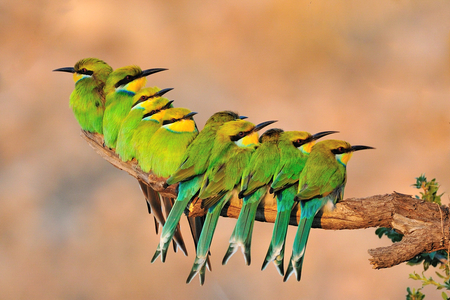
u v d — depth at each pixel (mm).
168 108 8664
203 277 7113
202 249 7199
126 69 9234
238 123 7762
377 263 6914
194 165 7605
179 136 8156
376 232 8094
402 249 6895
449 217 7141
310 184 7195
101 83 9523
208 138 7816
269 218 7641
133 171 8750
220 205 7410
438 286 7215
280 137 7652
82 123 9570
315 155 7422
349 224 7383
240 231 7195
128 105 9078
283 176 7281
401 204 7316
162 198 9078
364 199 7457
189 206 7824
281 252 7105
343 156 7566
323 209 7418
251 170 7336
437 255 7402
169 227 7438
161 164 8164
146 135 8422
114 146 9219
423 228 7059
